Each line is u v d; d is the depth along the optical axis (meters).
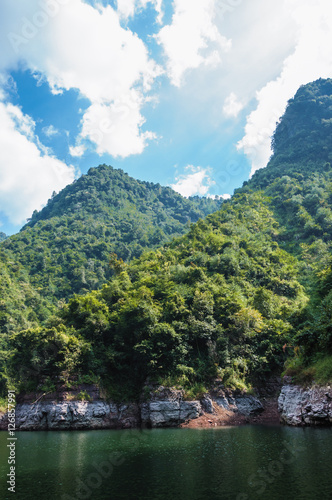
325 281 65.69
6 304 103.19
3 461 29.06
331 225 111.69
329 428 34.06
